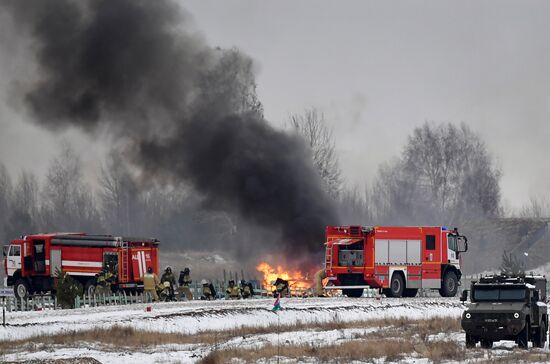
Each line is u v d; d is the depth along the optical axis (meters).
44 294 111.50
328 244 111.50
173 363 59.41
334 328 81.38
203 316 85.25
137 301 109.06
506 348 63.69
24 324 78.75
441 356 58.44
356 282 111.50
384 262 110.38
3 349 67.25
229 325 83.88
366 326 83.25
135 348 68.38
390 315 92.75
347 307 94.56
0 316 88.81
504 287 64.88
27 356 63.41
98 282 107.19
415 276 111.06
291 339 72.12
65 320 83.50
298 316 89.00
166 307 96.19
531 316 64.06
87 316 86.69
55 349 67.31
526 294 64.38
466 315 63.09
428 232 111.56
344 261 111.38
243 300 107.25
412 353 61.47
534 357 55.66
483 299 64.81
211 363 58.75
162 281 110.00
